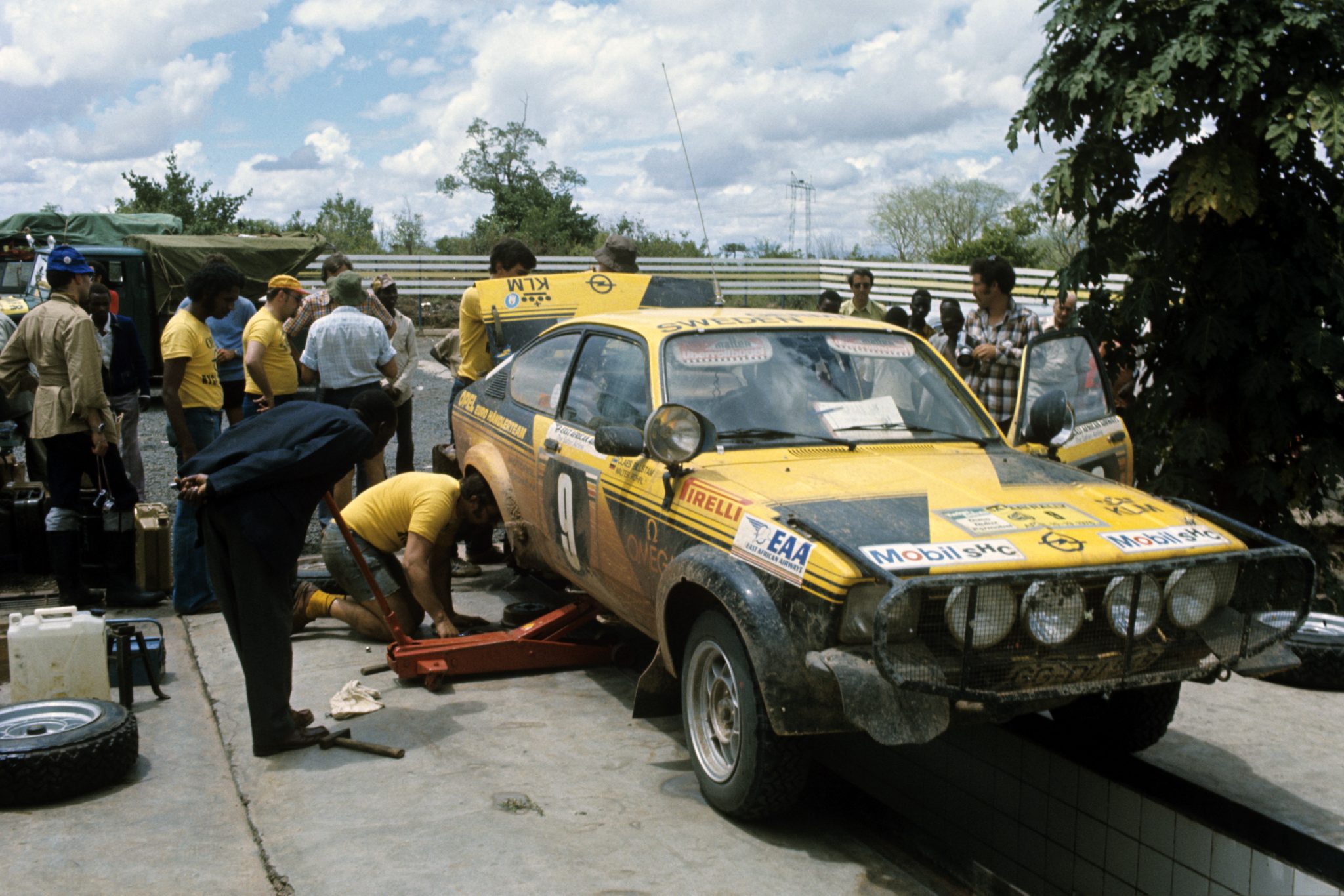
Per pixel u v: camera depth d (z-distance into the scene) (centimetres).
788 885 342
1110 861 357
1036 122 638
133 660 513
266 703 432
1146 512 378
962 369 639
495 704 495
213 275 660
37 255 1423
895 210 3672
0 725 409
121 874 342
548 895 331
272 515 421
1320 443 620
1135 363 679
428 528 547
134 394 859
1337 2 566
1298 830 323
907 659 320
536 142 3312
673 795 404
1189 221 625
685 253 2680
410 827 374
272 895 333
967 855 410
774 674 342
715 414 439
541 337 595
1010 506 373
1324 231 619
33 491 729
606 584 479
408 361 845
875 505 370
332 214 4019
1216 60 582
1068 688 337
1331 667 528
